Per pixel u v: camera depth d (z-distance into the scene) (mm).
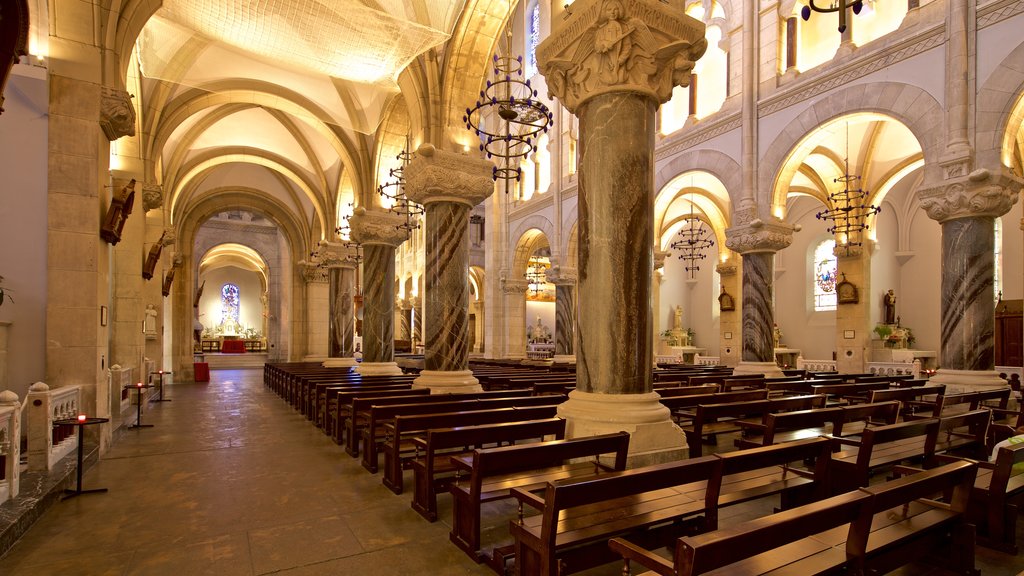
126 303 12094
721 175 15273
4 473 5000
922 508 3844
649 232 5625
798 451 4156
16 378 7070
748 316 13953
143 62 11922
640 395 5391
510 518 4918
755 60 14477
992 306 9766
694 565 2154
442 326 10016
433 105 11086
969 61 10070
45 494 5188
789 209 25719
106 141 8172
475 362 20594
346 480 6316
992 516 4207
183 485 6125
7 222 7109
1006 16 9648
